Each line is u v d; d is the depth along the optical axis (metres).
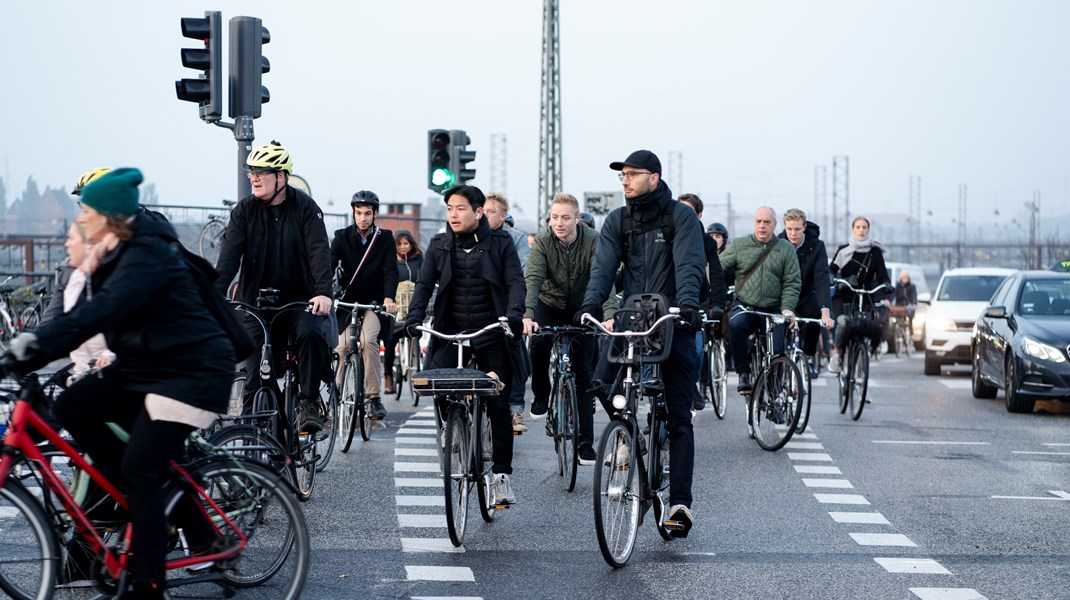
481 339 9.34
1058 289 18.95
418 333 9.66
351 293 14.09
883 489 11.05
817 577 7.79
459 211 9.38
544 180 29.66
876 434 14.84
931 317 24.08
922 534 9.14
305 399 9.52
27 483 6.34
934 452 13.41
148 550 6.06
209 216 22.89
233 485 6.48
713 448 13.52
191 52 13.81
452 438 8.35
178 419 6.09
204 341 6.16
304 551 6.60
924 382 22.62
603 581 7.62
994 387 19.38
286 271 9.65
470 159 22.52
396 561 8.09
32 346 5.68
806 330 15.52
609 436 7.86
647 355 8.16
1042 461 12.86
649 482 8.34
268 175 9.47
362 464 12.09
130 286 5.85
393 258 14.12
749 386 14.62
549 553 8.39
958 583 7.69
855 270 17.22
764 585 7.57
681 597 7.27
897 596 7.36
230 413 9.35
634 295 8.38
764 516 9.77
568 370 10.98
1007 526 9.45
